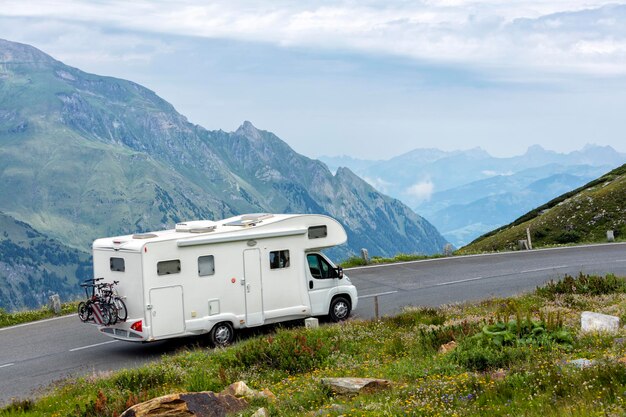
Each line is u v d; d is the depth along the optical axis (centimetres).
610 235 4791
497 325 1510
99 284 2022
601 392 924
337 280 2342
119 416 1212
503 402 994
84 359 2052
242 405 1230
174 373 1662
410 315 2223
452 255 4103
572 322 1756
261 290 2161
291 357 1662
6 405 1557
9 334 2416
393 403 1055
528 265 3597
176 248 1997
